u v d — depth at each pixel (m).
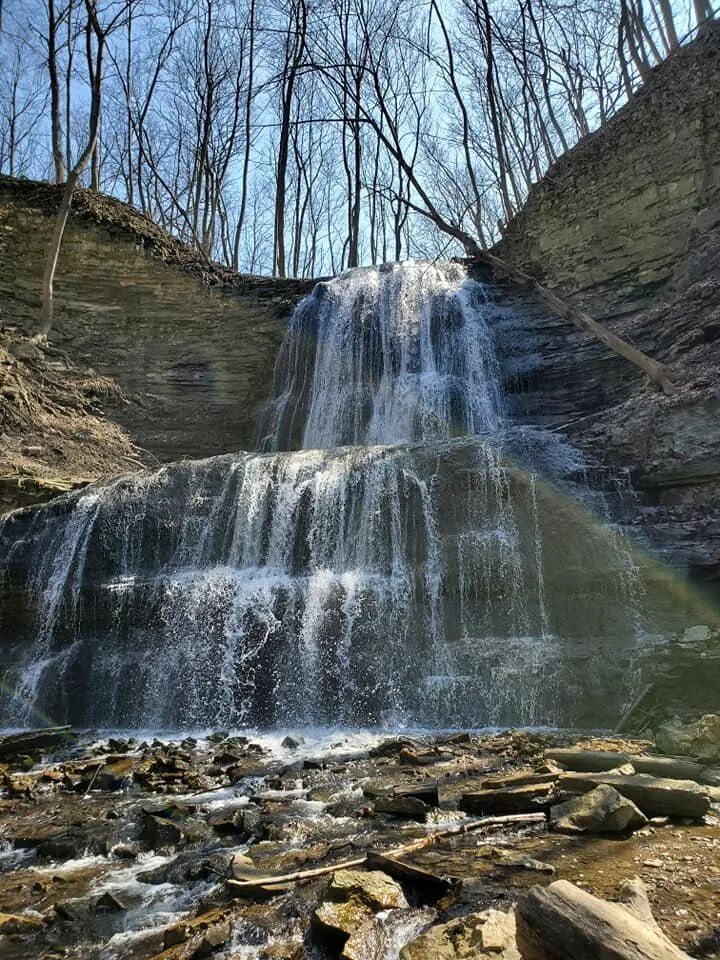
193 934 3.41
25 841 4.93
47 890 4.11
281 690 8.96
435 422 15.28
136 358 18.23
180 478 11.64
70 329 18.05
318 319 18.02
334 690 8.84
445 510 10.01
